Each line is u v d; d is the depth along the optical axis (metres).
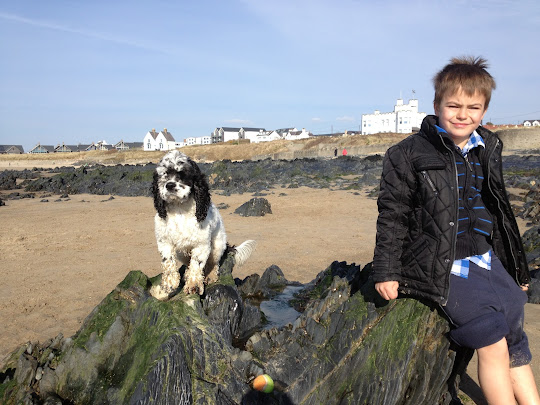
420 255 1.19
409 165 1.20
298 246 4.14
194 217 1.71
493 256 1.26
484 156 1.20
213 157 31.69
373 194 7.29
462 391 1.61
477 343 1.15
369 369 1.32
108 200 8.28
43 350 1.72
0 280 3.25
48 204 7.82
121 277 3.28
